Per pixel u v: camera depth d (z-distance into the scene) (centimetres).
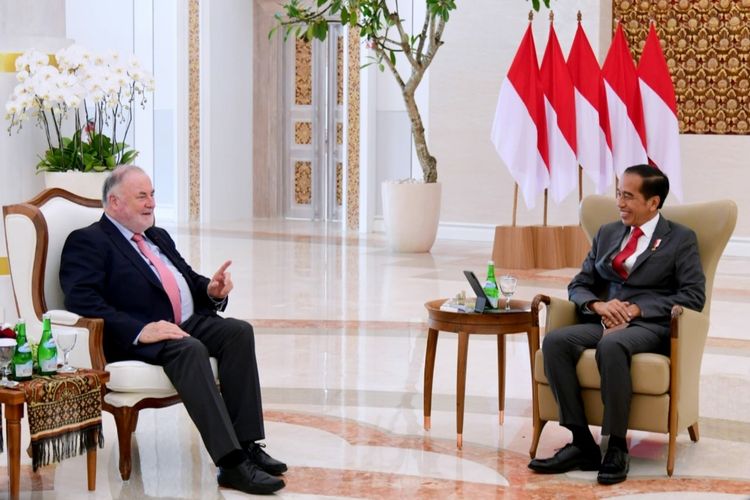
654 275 525
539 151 1160
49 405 440
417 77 1270
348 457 521
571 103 1144
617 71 1152
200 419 467
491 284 543
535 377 514
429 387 563
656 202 530
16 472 441
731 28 1341
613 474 482
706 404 626
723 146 1351
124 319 485
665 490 472
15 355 442
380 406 618
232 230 1565
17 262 502
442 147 1471
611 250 540
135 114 1748
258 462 489
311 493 468
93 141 759
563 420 499
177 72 1697
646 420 491
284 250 1335
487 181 1449
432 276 1117
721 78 1348
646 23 1374
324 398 636
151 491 469
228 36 1720
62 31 801
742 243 1346
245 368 489
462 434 555
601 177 1160
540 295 524
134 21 1730
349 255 1294
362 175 1570
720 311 928
